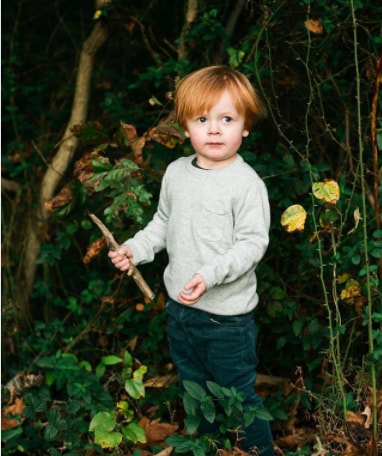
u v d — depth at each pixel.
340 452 2.50
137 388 2.82
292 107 3.14
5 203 3.56
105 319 3.20
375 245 2.51
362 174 2.41
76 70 3.72
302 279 2.90
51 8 3.88
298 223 2.40
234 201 2.38
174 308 2.50
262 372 3.18
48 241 3.59
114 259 2.43
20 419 2.84
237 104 2.34
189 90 2.35
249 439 2.59
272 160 2.89
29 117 3.90
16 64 3.59
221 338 2.43
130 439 2.60
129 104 3.55
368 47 2.83
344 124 2.99
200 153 2.40
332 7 2.72
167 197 2.51
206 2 3.16
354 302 2.67
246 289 2.43
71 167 3.67
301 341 2.95
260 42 2.88
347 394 2.63
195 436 2.79
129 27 3.26
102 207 3.26
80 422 2.69
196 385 2.40
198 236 2.39
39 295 3.43
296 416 2.95
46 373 2.98
